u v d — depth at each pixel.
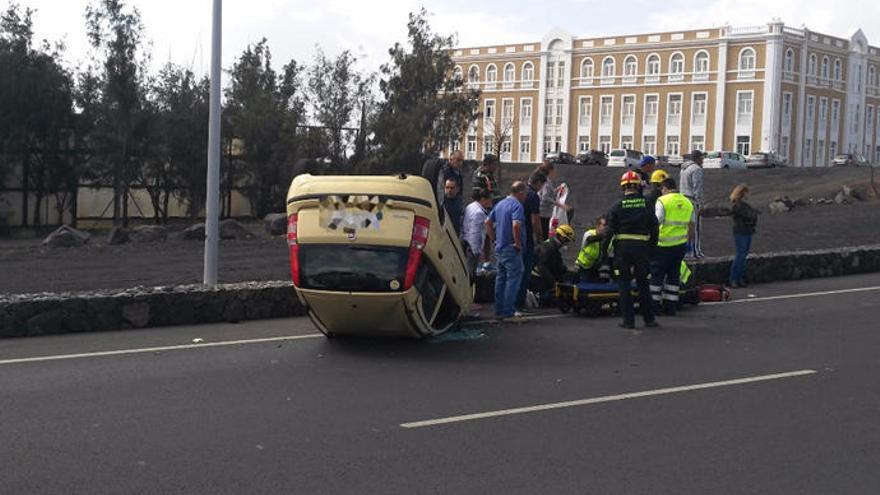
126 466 5.66
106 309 10.53
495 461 5.80
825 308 12.56
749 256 15.50
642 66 81.88
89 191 30.38
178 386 7.80
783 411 7.07
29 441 6.17
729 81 76.81
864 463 5.79
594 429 6.55
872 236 21.11
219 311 11.22
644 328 10.97
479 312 12.01
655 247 11.01
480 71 92.25
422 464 5.73
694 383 8.02
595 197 44.16
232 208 31.67
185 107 30.44
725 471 5.62
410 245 9.13
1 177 28.75
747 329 10.88
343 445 6.13
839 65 82.69
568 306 12.12
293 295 11.74
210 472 5.56
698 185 15.48
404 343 9.97
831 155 82.62
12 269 15.20
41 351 9.25
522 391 7.71
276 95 32.78
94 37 29.31
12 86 28.27
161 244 19.55
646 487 5.32
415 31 33.53
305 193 9.34
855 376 8.30
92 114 29.59
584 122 85.56
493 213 11.55
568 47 85.94
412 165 31.80
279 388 7.78
